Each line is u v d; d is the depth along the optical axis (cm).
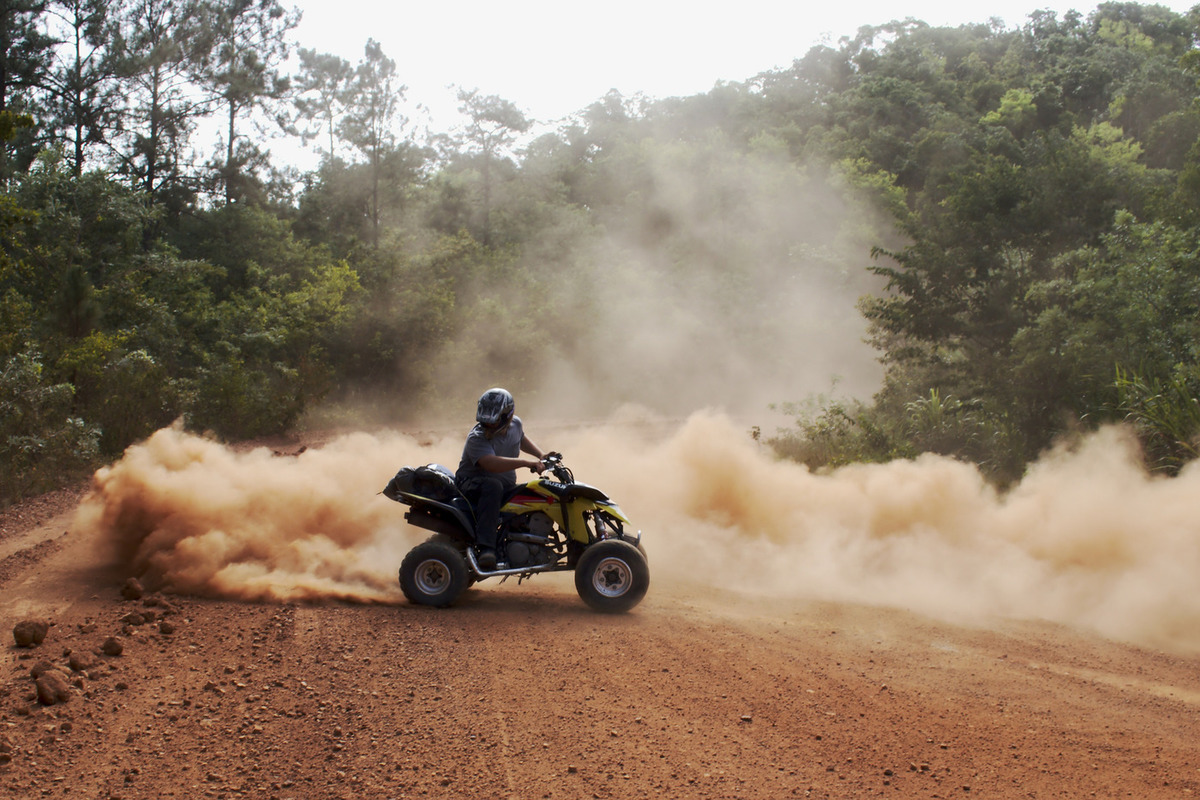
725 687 502
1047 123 7150
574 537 668
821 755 416
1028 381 1353
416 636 582
